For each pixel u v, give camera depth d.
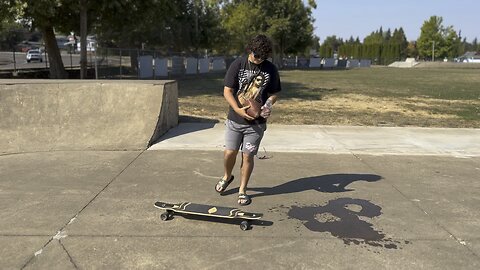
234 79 4.70
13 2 15.71
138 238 4.02
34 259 3.60
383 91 22.06
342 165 6.79
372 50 103.75
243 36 46.88
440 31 91.38
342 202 5.09
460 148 8.14
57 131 7.78
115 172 6.12
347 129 9.80
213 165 6.57
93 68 25.66
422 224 4.49
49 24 19.48
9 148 7.25
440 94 20.59
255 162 6.82
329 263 3.62
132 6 18.55
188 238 4.05
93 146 7.53
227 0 49.91
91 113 8.20
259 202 5.04
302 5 52.19
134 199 5.05
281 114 12.53
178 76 29.73
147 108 8.45
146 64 25.47
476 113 13.73
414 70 56.16
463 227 4.43
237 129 4.83
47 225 4.27
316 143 8.24
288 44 53.62
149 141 7.80
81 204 4.86
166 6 20.84
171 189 5.43
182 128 9.41
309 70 53.25
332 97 18.38
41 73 23.38
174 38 33.72
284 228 4.31
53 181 5.68
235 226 4.34
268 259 3.67
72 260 3.59
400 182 5.95
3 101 7.83
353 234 4.20
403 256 3.77
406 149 7.97
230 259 3.66
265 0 49.09
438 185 5.85
